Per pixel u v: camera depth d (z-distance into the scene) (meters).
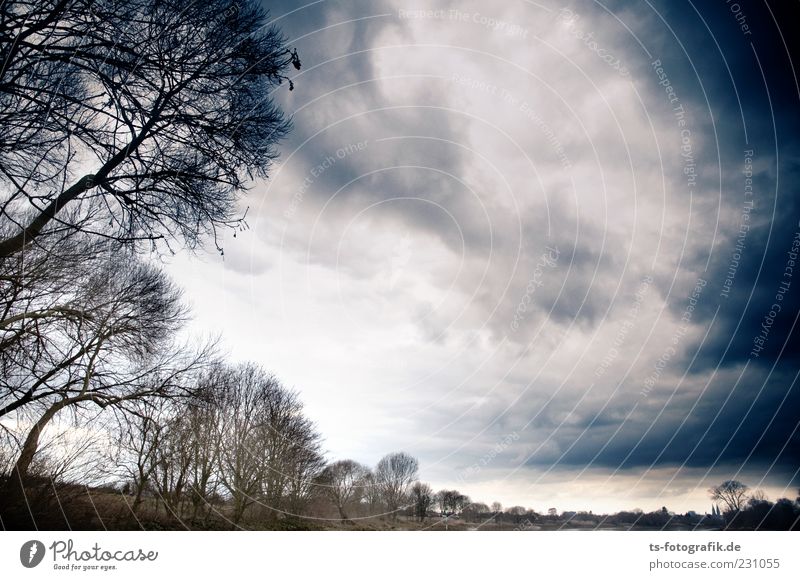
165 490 14.76
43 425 11.45
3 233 8.75
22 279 9.98
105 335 12.83
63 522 10.59
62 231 8.45
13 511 10.09
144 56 7.85
